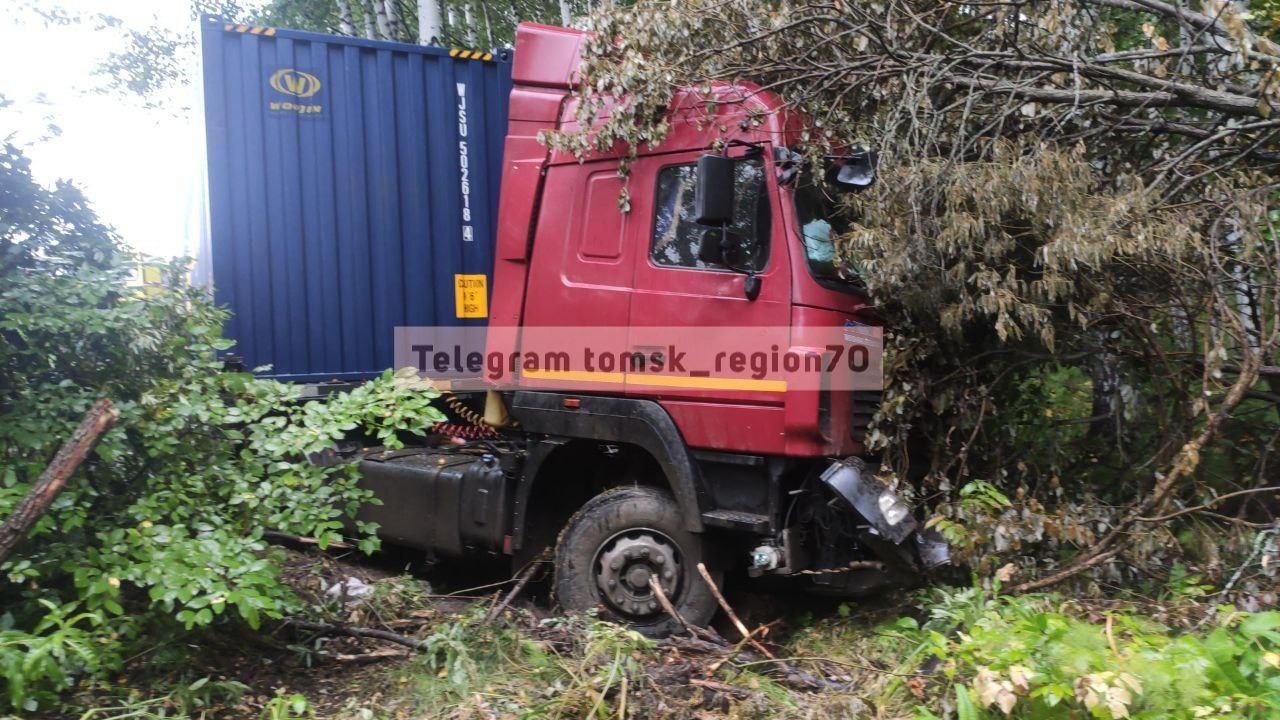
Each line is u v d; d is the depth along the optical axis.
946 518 4.26
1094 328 4.48
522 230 5.12
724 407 4.46
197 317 4.34
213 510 3.97
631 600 4.68
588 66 4.84
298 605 4.12
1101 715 2.97
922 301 4.36
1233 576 4.00
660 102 4.64
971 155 4.57
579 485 5.23
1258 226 4.08
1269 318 4.27
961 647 3.43
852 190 4.56
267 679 4.11
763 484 4.45
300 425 4.38
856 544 4.46
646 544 4.68
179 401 4.01
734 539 4.71
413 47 6.67
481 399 6.39
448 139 6.77
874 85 4.77
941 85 4.70
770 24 4.85
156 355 4.12
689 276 4.57
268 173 6.35
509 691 3.90
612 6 4.91
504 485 5.23
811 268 4.36
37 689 3.46
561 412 4.92
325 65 6.46
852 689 3.76
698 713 3.65
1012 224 4.21
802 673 3.95
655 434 4.62
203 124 6.33
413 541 5.68
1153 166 4.58
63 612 3.50
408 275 6.69
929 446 4.77
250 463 4.12
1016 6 4.74
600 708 3.62
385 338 6.63
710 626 4.71
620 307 4.77
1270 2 5.20
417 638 4.45
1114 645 3.30
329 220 6.49
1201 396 4.18
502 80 6.90
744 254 4.45
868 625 4.63
